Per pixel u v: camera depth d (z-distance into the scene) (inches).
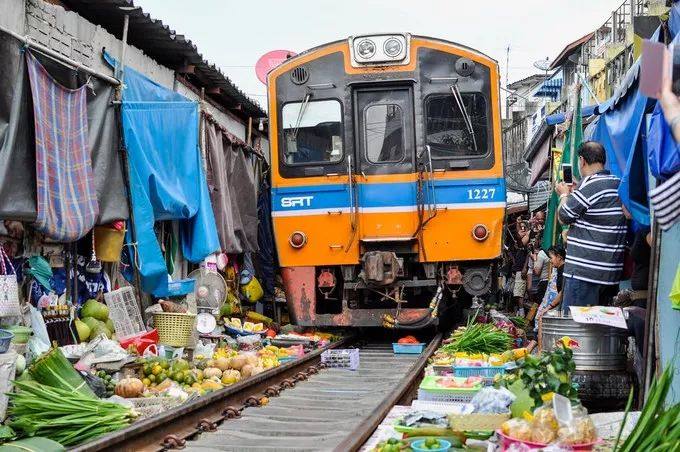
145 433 227.9
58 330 324.8
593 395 256.7
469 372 290.0
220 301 465.1
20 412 236.1
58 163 310.0
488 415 187.2
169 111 414.9
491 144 479.2
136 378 309.4
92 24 361.4
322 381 369.7
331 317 482.6
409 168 478.6
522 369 189.0
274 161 489.7
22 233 313.7
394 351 469.1
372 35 486.9
